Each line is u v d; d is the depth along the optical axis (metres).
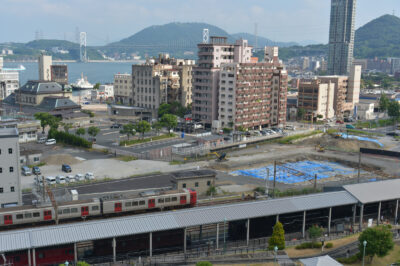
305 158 170.12
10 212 86.94
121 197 99.62
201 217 84.50
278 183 134.12
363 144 196.50
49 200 95.81
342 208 105.50
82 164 145.62
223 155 159.75
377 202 106.06
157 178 132.25
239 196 117.75
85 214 94.19
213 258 80.56
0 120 182.50
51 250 77.75
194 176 117.06
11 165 99.69
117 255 82.69
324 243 88.94
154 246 86.81
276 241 82.94
